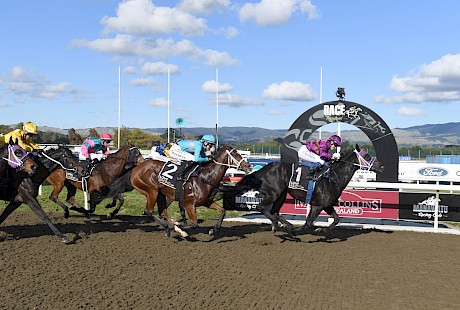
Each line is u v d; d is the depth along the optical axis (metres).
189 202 7.11
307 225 7.48
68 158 6.78
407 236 8.13
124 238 7.09
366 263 6.11
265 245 7.07
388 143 8.84
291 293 4.78
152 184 7.38
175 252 6.33
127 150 8.35
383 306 4.47
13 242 6.42
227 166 7.02
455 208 8.63
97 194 8.31
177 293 4.64
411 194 8.79
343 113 9.00
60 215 9.30
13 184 6.41
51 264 5.45
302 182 7.43
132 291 4.65
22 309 4.05
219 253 6.38
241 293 4.71
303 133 9.23
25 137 6.49
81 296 4.44
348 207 9.03
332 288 5.00
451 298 4.75
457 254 6.74
